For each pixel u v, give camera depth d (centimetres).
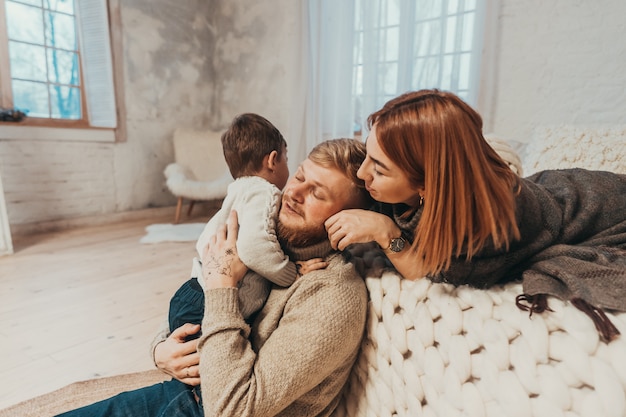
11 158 302
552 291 57
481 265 65
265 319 72
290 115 359
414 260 71
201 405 72
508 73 267
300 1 338
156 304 191
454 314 63
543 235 69
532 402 50
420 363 63
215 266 70
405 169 61
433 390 61
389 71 305
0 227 257
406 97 62
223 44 438
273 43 398
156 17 387
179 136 396
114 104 360
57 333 162
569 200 77
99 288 210
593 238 77
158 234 322
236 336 64
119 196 376
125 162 377
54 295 200
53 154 325
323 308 65
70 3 338
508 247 63
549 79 254
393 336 69
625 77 230
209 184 354
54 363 142
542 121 259
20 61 314
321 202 72
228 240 73
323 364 63
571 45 244
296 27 344
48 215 328
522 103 264
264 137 103
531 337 54
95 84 360
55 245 288
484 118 271
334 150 72
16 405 119
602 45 234
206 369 62
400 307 71
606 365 47
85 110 359
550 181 87
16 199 308
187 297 83
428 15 280
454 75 276
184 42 416
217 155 403
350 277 72
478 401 54
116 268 241
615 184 82
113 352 150
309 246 77
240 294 72
